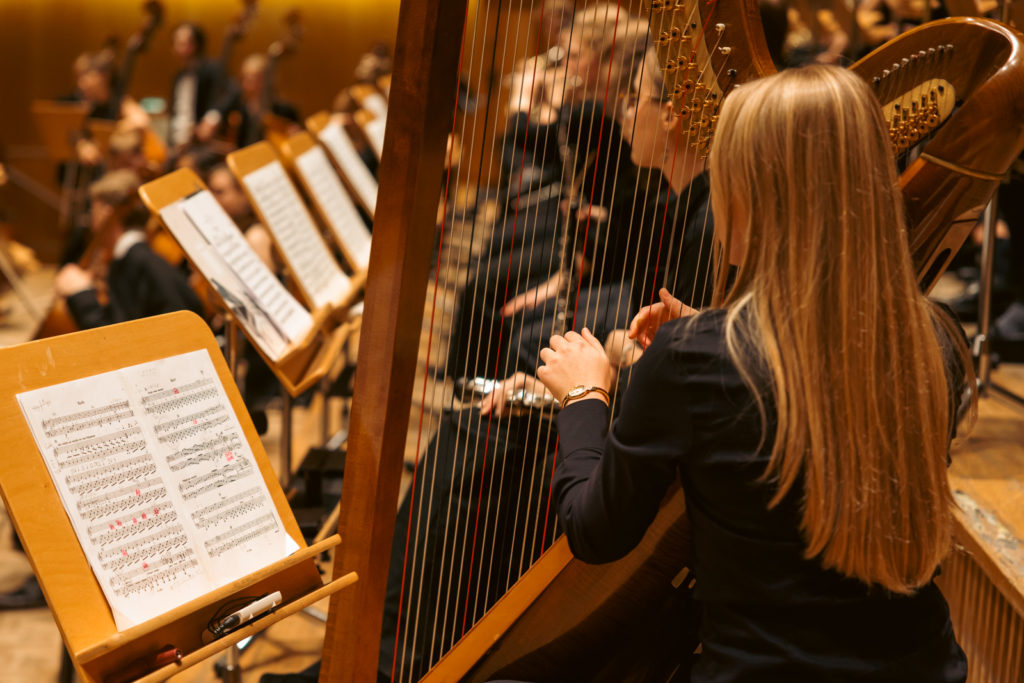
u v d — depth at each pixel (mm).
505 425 1881
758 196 1073
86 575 1236
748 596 1115
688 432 1083
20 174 8328
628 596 1407
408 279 1347
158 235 4098
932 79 1320
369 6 9289
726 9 1356
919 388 1066
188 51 6953
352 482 1423
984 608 2033
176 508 1342
